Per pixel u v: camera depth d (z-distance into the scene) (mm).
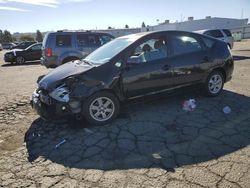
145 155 3383
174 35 5039
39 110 4316
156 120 4496
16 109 5824
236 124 4215
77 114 4148
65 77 4160
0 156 3631
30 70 13688
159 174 2949
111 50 4781
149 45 4711
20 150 3781
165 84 4836
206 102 5355
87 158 3398
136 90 4547
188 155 3328
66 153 3572
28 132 4449
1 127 4754
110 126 4336
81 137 4020
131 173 3004
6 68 15570
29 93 7355
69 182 2900
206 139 3734
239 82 7203
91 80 4152
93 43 9914
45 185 2871
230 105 5133
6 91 7781
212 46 5520
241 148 3445
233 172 2918
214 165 3074
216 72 5566
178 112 4832
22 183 2936
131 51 4508
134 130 4137
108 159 3342
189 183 2758
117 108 4465
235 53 16438
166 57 4848
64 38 9547
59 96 4059
